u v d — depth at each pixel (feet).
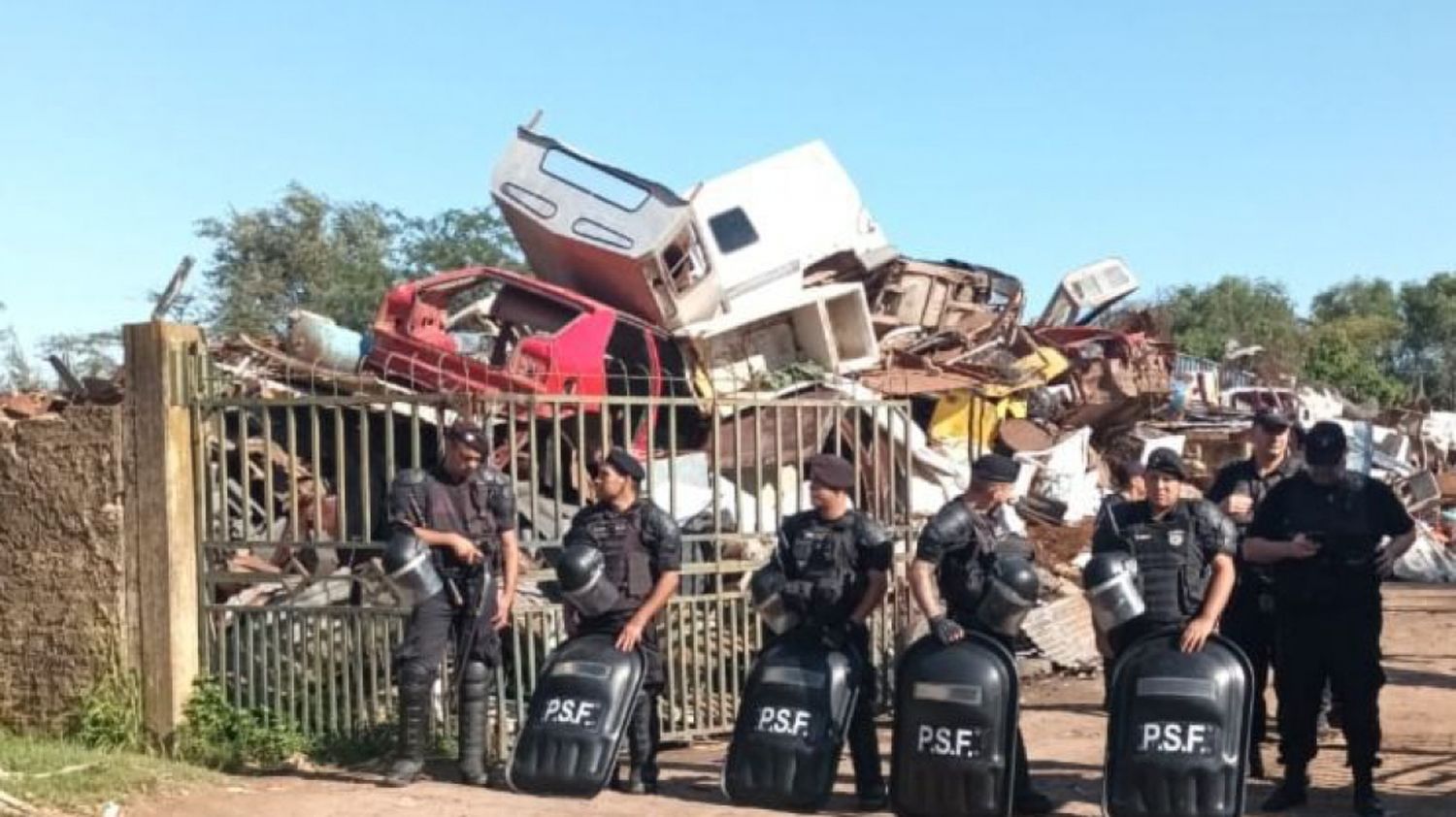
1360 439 79.15
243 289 119.75
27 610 29.27
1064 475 57.57
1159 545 22.76
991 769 22.11
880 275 67.21
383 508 28.66
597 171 47.83
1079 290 85.10
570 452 35.17
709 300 49.06
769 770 23.85
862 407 32.65
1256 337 199.41
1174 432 77.46
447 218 136.77
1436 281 263.49
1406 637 48.32
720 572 30.30
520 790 24.79
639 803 24.47
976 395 58.70
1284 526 23.95
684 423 40.88
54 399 40.11
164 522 28.32
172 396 28.60
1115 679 22.21
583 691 24.88
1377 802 23.61
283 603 28.48
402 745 25.53
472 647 25.59
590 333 42.55
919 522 39.32
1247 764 22.16
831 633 24.31
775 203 61.41
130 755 26.63
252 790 24.77
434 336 42.80
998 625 23.03
